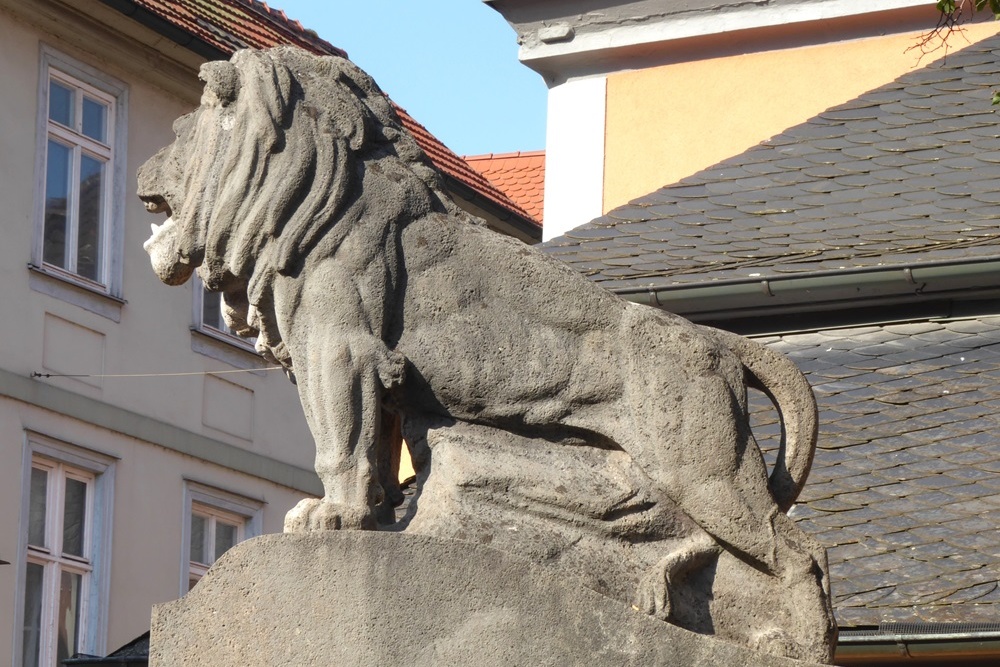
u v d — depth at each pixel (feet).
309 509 21.03
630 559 21.04
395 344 21.49
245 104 21.62
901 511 30.99
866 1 54.85
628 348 21.45
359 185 21.58
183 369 89.76
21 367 81.30
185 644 21.03
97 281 86.33
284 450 95.30
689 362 21.42
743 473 21.17
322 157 21.45
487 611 20.29
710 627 20.83
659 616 20.40
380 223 21.49
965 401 34.30
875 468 32.37
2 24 82.94
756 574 21.11
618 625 20.24
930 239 38.91
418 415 21.77
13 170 82.69
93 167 87.10
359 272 21.30
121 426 85.66
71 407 83.30
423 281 21.57
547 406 21.47
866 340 37.40
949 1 35.12
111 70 88.12
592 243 42.22
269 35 95.50
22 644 80.02
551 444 21.66
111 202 87.45
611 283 39.52
